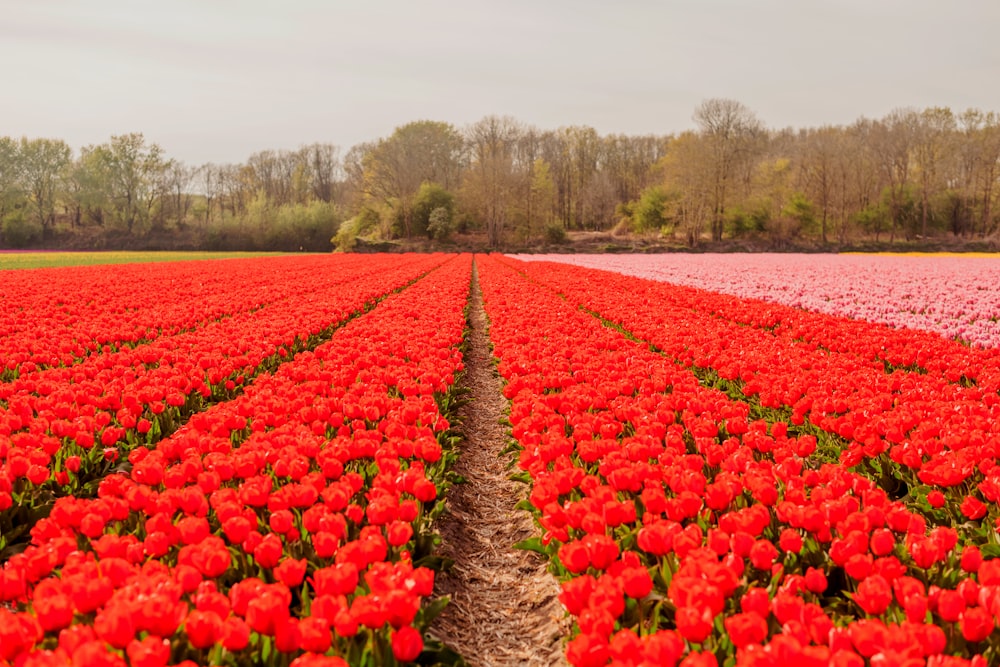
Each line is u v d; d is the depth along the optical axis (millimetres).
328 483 6680
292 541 5289
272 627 3701
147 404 9266
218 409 8828
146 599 3709
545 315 17859
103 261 62750
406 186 104312
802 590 4484
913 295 25344
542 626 5727
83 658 3166
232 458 6426
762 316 17891
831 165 96875
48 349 12742
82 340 14172
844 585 5102
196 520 4910
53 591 4039
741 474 6238
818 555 5207
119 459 8273
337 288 28703
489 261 58875
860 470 7477
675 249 91062
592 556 4543
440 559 6004
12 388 9703
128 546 4812
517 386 10281
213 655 3959
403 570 4273
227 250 110312
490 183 100938
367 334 15461
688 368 12750
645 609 4664
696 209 95000
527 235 104062
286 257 69438
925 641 3473
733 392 10930
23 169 109312
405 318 17859
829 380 9914
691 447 7914
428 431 7691
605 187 119062
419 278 37156
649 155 136125
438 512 6844
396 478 6000
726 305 20750
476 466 9594
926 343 12734
